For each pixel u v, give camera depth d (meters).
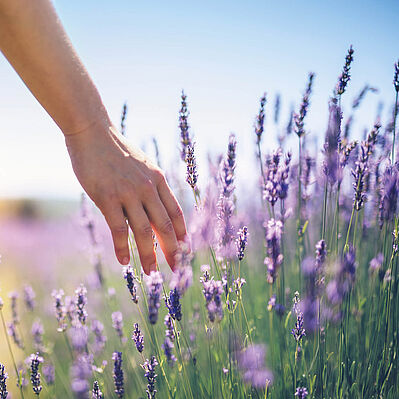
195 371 0.93
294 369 0.91
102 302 1.57
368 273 1.12
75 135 0.81
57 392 1.20
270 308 0.89
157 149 1.17
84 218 1.49
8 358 1.43
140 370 1.14
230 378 0.91
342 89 0.96
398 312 0.95
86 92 0.81
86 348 1.05
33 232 3.57
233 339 0.91
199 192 0.94
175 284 0.86
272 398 0.93
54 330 1.54
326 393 0.91
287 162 0.91
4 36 0.78
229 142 0.91
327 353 0.96
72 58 0.80
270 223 0.87
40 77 0.79
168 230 0.82
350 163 1.05
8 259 2.69
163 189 0.84
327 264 0.93
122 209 0.81
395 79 0.93
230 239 0.90
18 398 1.16
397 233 0.90
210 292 0.84
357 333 0.99
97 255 1.49
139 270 0.95
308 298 0.88
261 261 1.34
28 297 1.47
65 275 2.19
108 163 0.81
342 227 1.18
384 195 0.93
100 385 1.01
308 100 1.01
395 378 0.93
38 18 0.78
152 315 0.82
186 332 1.08
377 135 0.91
